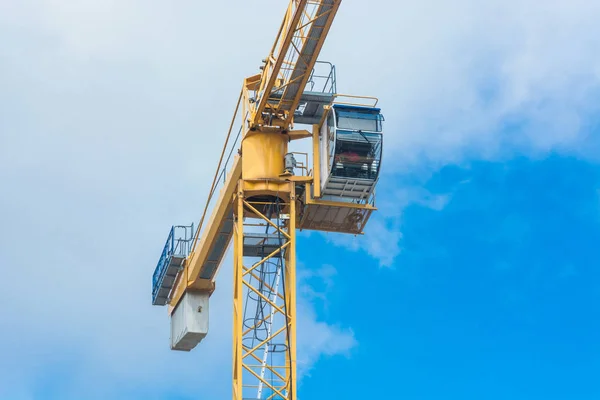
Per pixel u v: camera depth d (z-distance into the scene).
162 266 74.06
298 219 61.47
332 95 58.34
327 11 52.97
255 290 56.88
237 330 56.44
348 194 59.03
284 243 59.38
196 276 69.88
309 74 56.47
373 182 57.97
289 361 56.72
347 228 61.97
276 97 58.12
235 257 58.66
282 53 54.59
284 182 58.69
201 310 70.88
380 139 57.34
